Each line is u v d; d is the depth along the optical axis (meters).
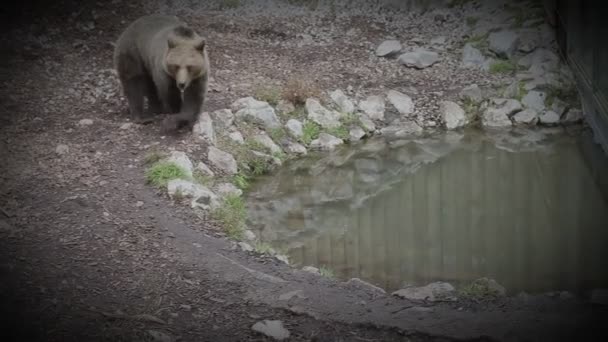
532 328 5.33
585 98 10.94
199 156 8.75
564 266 7.25
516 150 10.38
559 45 11.96
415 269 7.21
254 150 9.67
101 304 5.51
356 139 10.59
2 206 6.96
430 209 8.80
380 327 5.38
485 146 10.53
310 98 10.76
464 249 7.70
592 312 5.62
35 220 6.76
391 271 7.16
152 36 8.89
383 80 11.66
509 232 8.13
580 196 9.02
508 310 5.68
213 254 6.48
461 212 8.71
